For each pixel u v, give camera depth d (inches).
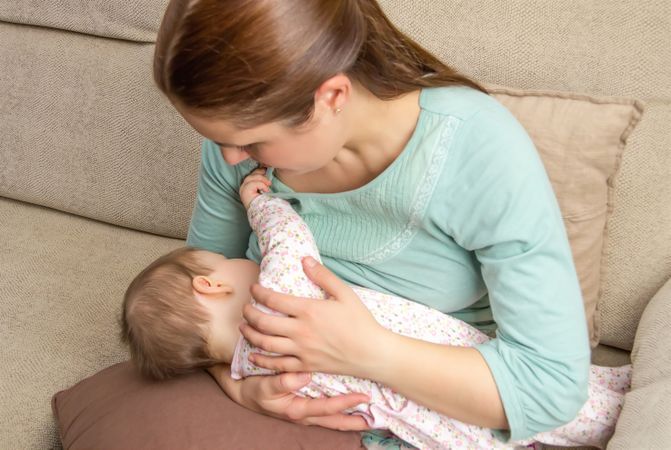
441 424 36.0
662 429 32.0
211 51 26.4
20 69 61.0
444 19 46.5
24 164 61.9
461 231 34.0
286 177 39.1
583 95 41.5
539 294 32.4
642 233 42.7
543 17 44.4
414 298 38.5
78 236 60.3
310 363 34.2
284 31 26.8
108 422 38.1
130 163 57.7
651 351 38.0
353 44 28.9
